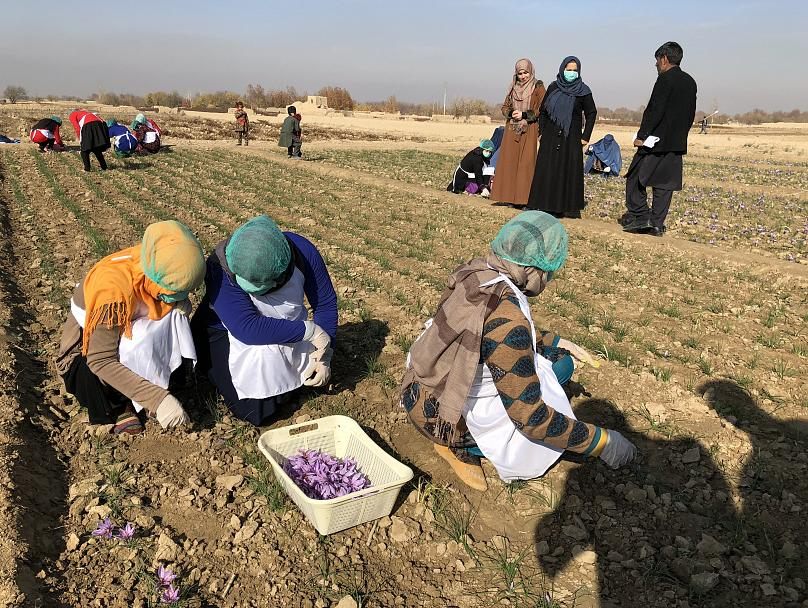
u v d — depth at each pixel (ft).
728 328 18.90
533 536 10.62
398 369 16.06
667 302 21.36
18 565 9.20
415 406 11.37
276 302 12.67
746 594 9.27
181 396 14.44
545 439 10.37
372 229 31.60
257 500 11.20
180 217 32.58
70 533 10.32
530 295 10.65
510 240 9.93
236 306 12.09
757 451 12.53
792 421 13.71
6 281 20.97
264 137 98.22
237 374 12.75
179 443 12.85
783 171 65.72
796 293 22.65
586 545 10.32
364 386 15.23
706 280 24.09
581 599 9.32
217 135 99.30
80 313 12.04
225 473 11.96
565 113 32.14
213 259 12.46
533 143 35.22
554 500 11.38
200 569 9.71
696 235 31.94
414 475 12.00
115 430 13.00
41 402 14.08
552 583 9.62
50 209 33.45
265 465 12.08
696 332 18.75
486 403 10.59
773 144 115.55
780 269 24.99
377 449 11.45
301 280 13.16
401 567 9.93
